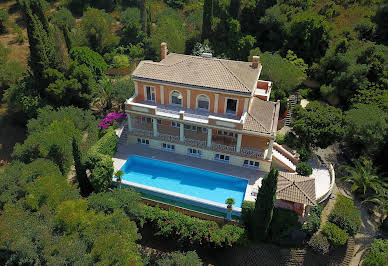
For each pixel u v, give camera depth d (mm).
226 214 32156
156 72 37750
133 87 47344
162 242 32656
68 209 27109
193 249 31906
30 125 41375
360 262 31328
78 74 47375
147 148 40719
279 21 58156
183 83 36188
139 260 27312
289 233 30375
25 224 25938
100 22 62750
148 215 31547
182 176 36969
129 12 72625
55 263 22953
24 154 36750
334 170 40062
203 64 38000
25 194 29797
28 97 45250
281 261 30078
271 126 35656
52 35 47594
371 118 37875
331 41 55062
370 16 58000
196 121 35875
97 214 28891
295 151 39531
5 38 69438
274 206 30188
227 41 58688
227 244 29875
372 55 47594
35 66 45375
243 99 35438
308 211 31328
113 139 38594
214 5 62125
